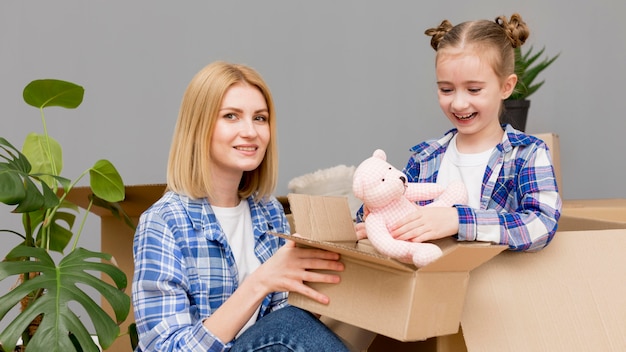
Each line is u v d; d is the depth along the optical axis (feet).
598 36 8.89
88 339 4.35
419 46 8.98
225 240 4.40
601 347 3.82
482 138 5.05
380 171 3.69
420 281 3.35
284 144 9.04
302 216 3.79
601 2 8.88
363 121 9.04
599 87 8.93
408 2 8.96
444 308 3.53
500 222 3.99
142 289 4.09
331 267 3.63
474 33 4.79
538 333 3.80
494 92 4.80
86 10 8.90
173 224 4.26
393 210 3.79
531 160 4.63
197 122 4.38
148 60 8.95
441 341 3.87
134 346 5.55
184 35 8.95
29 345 4.22
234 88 4.40
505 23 5.03
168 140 9.00
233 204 4.70
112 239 6.17
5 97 8.90
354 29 9.01
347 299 3.57
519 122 7.29
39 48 8.89
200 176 4.39
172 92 8.98
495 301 3.85
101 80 8.95
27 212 4.94
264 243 4.72
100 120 8.96
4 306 4.31
